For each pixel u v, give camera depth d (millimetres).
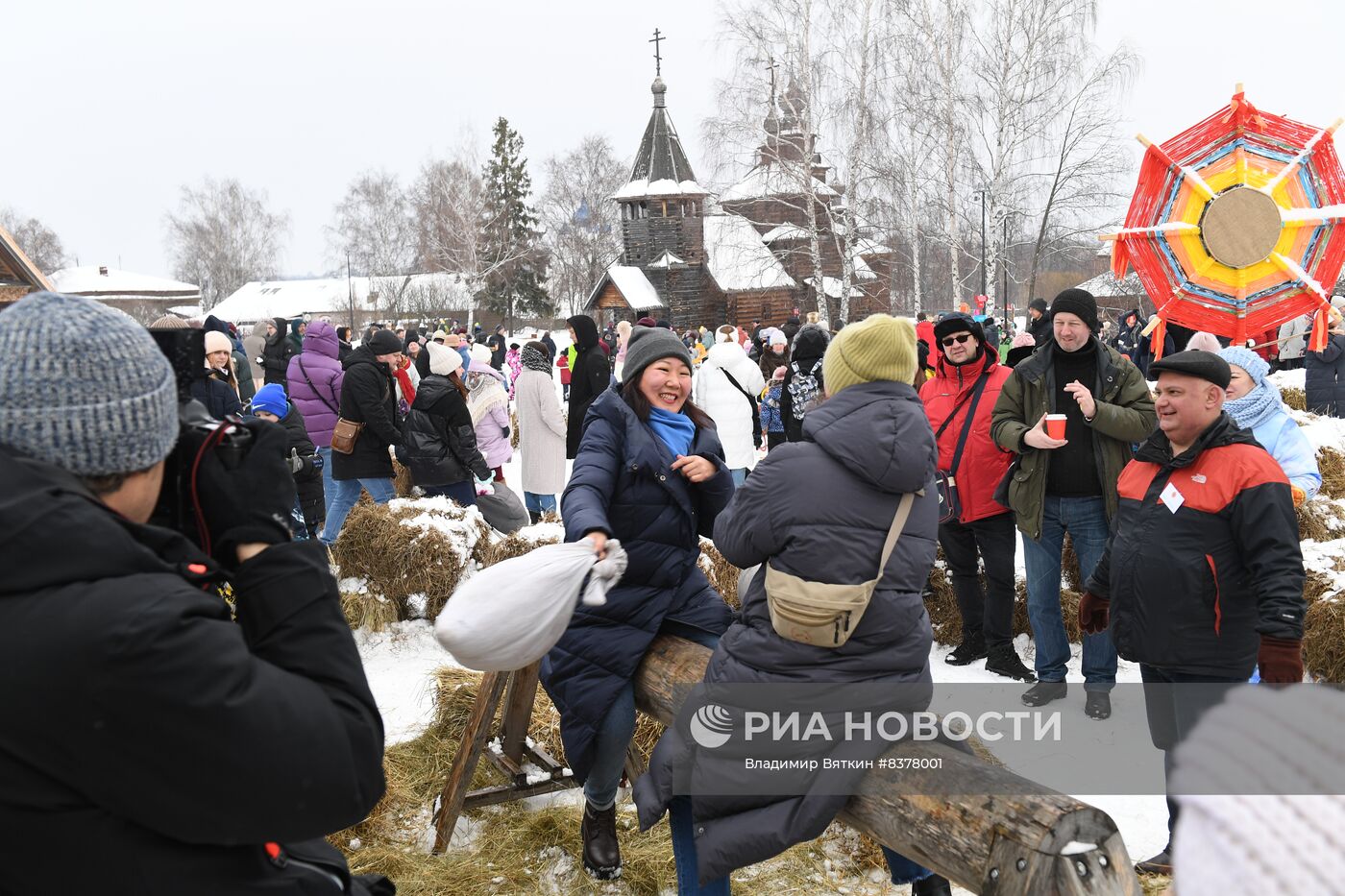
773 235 42938
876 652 2395
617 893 3459
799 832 2350
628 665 3068
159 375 1361
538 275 73500
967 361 5180
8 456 1262
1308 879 646
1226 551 3244
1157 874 3479
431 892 3463
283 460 1562
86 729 1196
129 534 1307
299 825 1347
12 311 1300
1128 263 5566
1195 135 5320
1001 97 29125
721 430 7992
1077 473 4773
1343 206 5125
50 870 1241
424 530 6117
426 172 72438
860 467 2361
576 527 2865
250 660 1321
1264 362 4336
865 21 30328
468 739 3613
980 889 1977
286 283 90500
